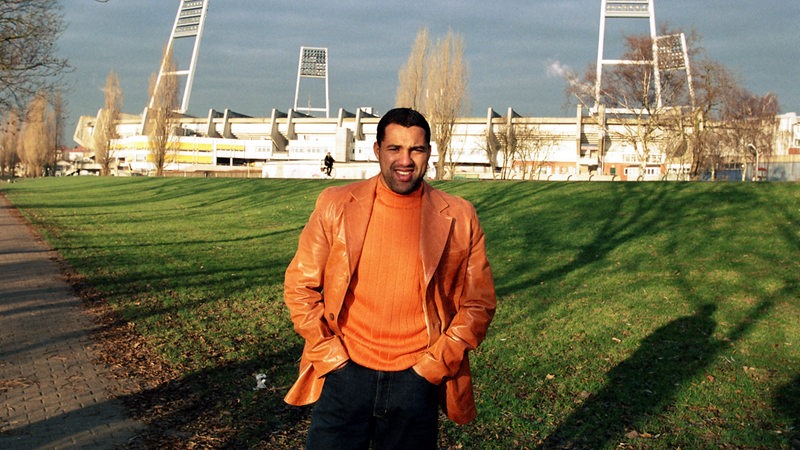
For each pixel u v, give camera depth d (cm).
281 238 1705
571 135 6694
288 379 590
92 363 646
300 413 509
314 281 279
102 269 1225
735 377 595
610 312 834
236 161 8419
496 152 6650
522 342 721
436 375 266
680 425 493
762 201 1438
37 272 1198
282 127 8375
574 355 671
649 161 5994
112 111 7862
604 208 1602
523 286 1016
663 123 3972
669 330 748
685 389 566
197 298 957
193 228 1973
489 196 1973
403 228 273
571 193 1822
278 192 2861
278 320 821
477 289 280
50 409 518
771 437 471
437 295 274
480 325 275
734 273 993
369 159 7438
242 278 1124
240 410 515
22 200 3350
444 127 5106
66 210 2723
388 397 267
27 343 718
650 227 1359
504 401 541
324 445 272
